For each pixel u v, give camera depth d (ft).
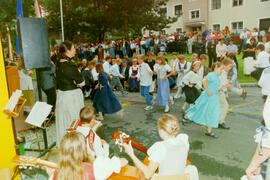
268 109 7.46
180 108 23.32
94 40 91.86
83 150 6.55
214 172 11.98
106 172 6.56
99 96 19.58
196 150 14.38
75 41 95.55
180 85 25.98
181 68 25.71
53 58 24.29
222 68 15.35
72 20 79.56
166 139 8.00
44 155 13.66
